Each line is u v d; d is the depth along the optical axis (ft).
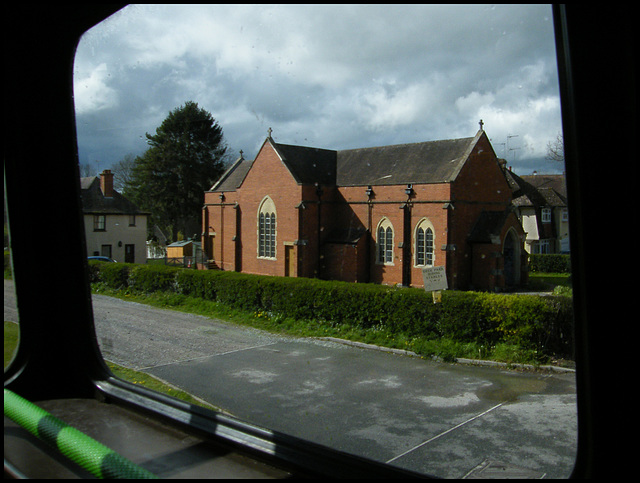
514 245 84.58
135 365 28.60
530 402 20.36
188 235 120.67
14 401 8.48
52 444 7.13
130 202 72.64
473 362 30.32
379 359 31.99
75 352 10.28
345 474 6.30
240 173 119.03
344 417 18.93
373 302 38.88
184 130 113.29
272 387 24.41
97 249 68.08
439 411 19.45
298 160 104.17
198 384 24.58
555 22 5.09
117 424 8.48
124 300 56.75
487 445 14.03
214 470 6.81
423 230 89.45
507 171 88.58
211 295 52.60
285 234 101.55
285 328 42.65
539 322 29.86
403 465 12.89
